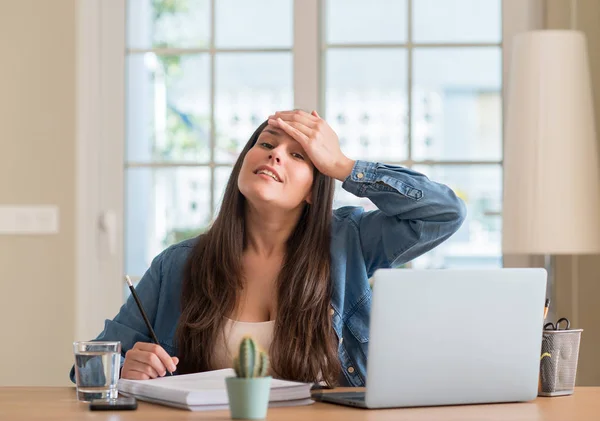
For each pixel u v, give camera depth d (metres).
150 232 3.96
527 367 1.60
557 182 3.30
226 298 2.02
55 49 3.92
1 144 3.91
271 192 1.98
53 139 3.91
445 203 2.05
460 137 3.84
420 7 3.85
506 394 1.60
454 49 3.84
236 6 3.94
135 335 2.06
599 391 1.81
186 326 2.00
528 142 3.33
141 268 3.96
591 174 3.34
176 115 3.96
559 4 3.77
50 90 3.92
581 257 3.69
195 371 1.99
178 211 3.96
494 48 3.84
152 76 3.97
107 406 1.45
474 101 3.83
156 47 3.97
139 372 1.72
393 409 1.50
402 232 2.10
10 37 3.93
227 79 3.94
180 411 1.44
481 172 3.82
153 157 3.97
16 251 3.90
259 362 1.37
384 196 2.06
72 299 3.88
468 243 3.82
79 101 3.91
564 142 3.32
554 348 1.70
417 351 1.49
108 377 1.56
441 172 3.83
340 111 3.87
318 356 1.97
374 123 3.86
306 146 2.00
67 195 3.90
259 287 2.06
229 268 2.03
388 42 3.86
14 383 3.88
